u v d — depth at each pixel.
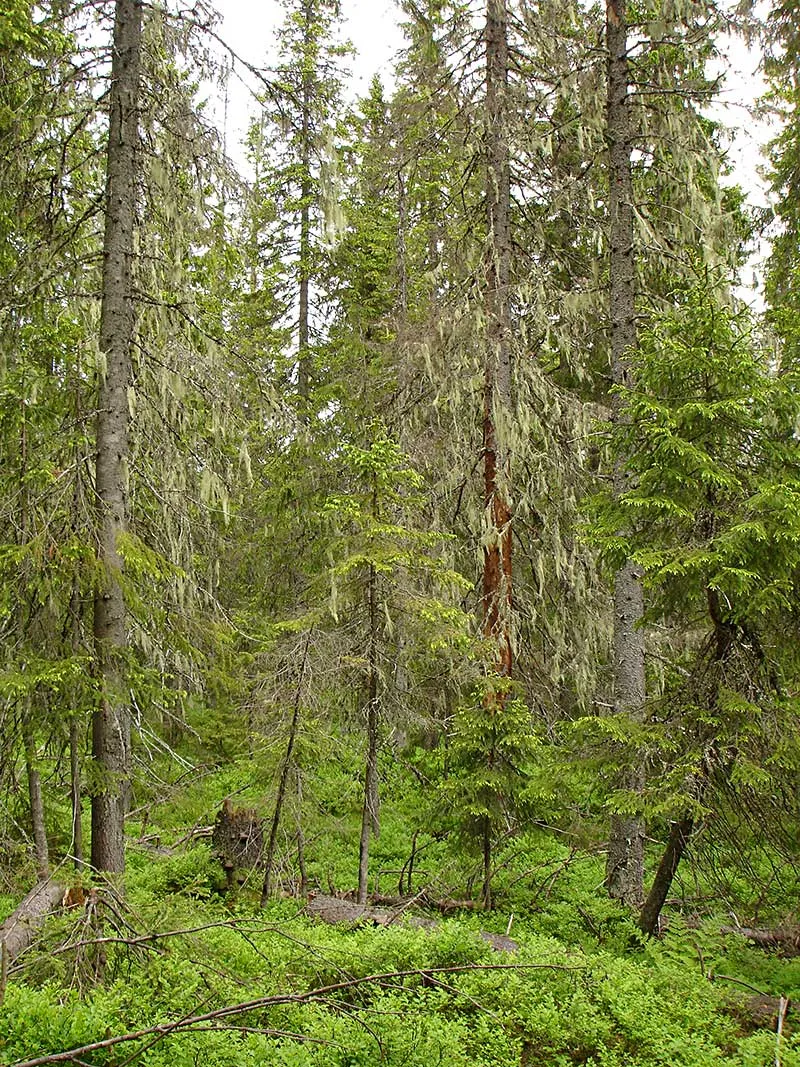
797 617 7.12
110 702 7.17
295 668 9.03
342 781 12.38
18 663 7.00
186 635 8.45
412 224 15.63
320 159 8.90
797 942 7.88
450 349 11.38
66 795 8.70
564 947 7.28
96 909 5.98
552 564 11.97
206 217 8.47
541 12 10.84
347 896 9.89
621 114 10.78
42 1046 5.02
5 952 5.35
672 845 7.72
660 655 11.12
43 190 8.14
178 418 9.05
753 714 6.81
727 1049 5.93
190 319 8.45
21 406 8.17
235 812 10.08
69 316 8.62
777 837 7.01
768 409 6.97
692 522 7.13
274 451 14.82
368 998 6.32
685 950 7.41
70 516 7.38
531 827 9.58
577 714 13.90
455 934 7.09
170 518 8.85
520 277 11.75
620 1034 6.01
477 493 11.59
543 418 11.67
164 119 8.27
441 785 9.98
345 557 9.20
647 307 10.72
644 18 11.27
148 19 8.03
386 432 11.23
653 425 7.01
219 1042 5.12
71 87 7.77
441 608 8.98
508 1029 5.98
